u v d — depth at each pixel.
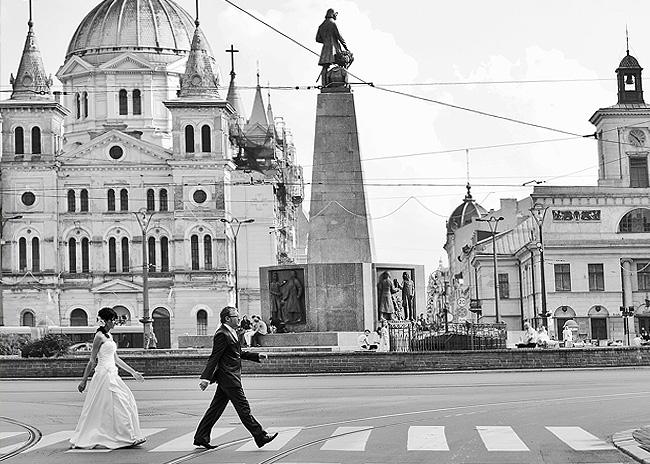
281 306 50.25
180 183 140.12
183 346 67.31
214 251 140.00
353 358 48.53
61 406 33.50
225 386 21.27
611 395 33.25
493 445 21.00
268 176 156.62
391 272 50.84
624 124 121.62
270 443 21.91
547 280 113.75
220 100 139.88
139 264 140.88
